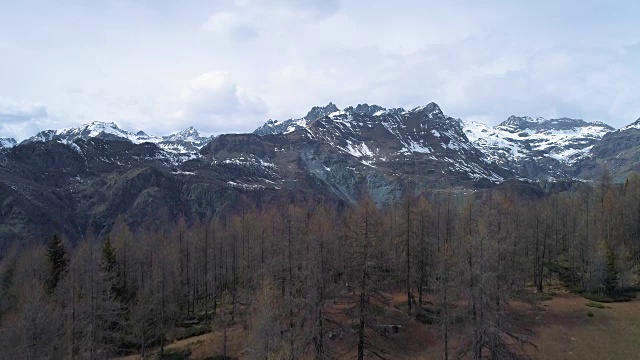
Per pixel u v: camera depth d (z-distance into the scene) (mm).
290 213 54781
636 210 78812
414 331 52031
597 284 66312
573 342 50219
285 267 48406
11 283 73688
